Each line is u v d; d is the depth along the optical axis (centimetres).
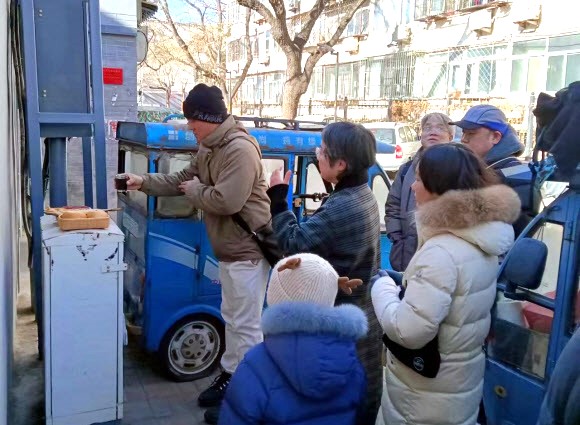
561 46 1905
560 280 237
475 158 207
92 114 388
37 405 357
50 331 294
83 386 304
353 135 257
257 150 340
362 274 263
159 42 2816
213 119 329
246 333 352
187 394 385
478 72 2244
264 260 353
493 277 208
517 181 319
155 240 380
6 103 361
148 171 381
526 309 260
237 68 4188
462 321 200
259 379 174
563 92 237
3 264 297
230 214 335
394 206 403
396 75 2633
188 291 393
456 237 202
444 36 2391
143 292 390
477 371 211
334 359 170
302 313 171
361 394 185
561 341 230
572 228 238
